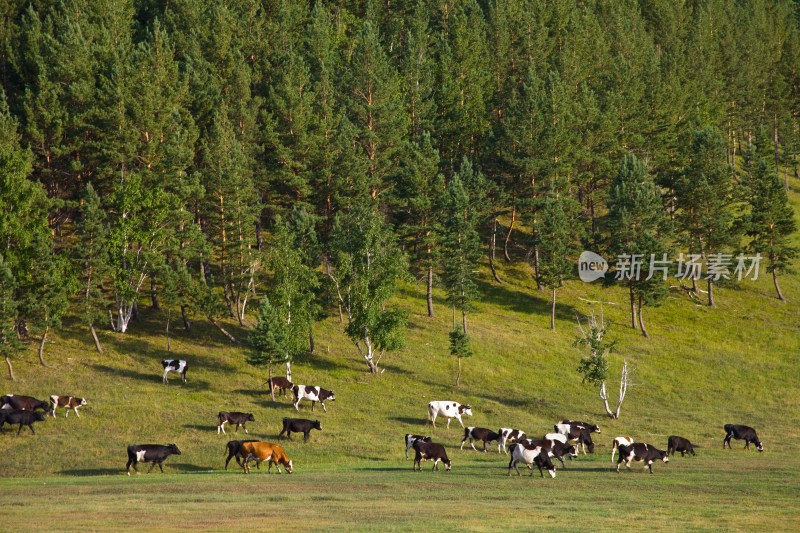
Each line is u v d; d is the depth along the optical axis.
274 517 24.44
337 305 77.44
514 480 35.31
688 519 24.80
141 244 68.88
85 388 57.19
